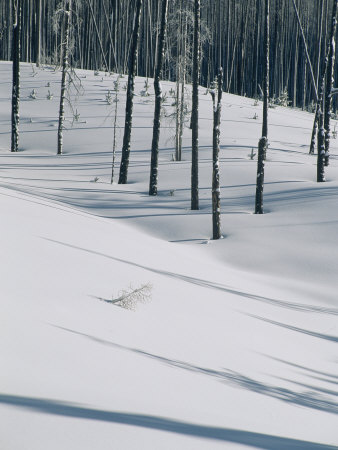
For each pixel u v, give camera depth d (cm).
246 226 2762
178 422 589
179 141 4212
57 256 1453
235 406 748
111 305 1153
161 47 3353
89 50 9400
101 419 530
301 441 654
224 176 3675
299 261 2362
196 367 904
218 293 1727
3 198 2356
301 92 10850
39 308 946
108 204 3144
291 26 10738
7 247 1360
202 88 7344
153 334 1039
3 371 621
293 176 3678
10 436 447
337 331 1636
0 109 5691
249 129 5378
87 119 5353
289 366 1134
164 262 1961
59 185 3491
